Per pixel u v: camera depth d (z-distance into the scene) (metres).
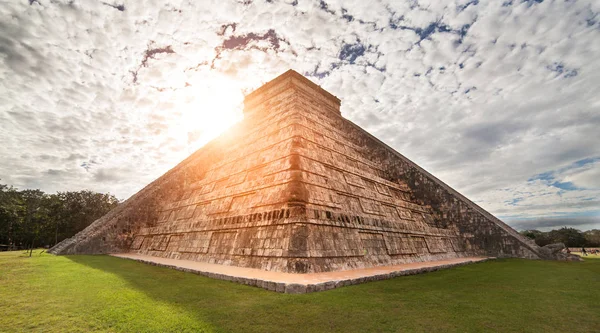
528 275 14.34
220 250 17.72
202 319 6.89
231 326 6.46
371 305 8.14
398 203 23.78
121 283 11.03
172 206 27.44
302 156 17.48
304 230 14.24
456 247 26.02
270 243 14.90
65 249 23.56
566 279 13.03
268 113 25.73
